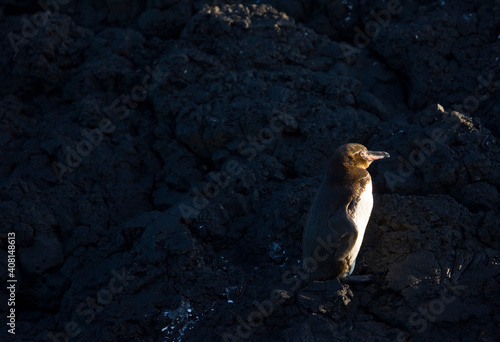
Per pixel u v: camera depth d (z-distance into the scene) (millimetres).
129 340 8750
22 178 11641
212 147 11477
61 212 11047
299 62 12453
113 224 11133
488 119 10891
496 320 8039
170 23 13984
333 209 8375
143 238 9742
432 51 12070
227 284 9133
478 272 8680
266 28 12648
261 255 9773
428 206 9438
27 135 12547
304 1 13672
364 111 11758
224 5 13516
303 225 9672
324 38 12898
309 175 10930
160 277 9297
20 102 13219
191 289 9070
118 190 11430
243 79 11992
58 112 12969
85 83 12906
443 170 9781
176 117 11859
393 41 12391
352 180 8578
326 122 11266
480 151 9922
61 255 10703
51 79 13188
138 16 14516
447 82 11742
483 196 9602
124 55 13438
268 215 10156
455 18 12414
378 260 9148
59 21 13484
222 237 10086
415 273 8727
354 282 8781
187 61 12312
